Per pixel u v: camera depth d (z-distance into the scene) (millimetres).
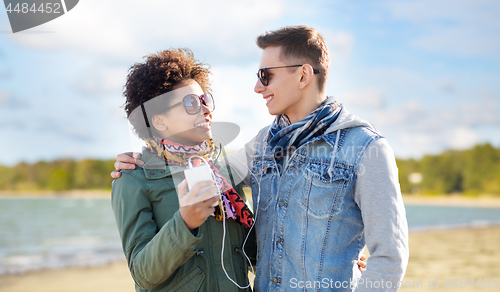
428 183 58906
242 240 1682
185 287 1473
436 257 8781
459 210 33344
